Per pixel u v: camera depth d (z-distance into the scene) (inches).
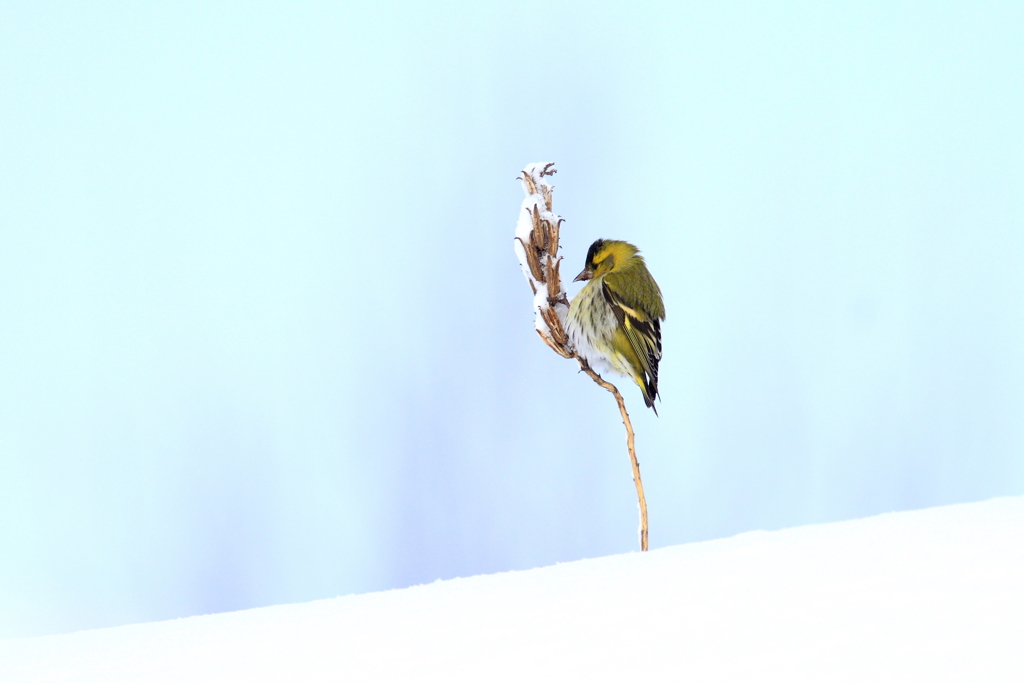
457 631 121.3
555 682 95.1
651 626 114.8
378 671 104.3
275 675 107.2
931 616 107.7
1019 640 97.3
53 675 114.8
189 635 135.2
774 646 101.4
